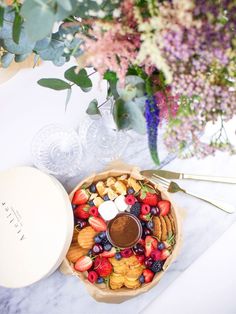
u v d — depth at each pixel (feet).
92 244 2.04
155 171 2.13
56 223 1.93
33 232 1.95
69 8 1.15
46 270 1.92
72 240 2.06
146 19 1.15
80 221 2.05
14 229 1.97
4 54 1.66
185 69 1.14
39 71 2.05
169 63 1.12
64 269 2.10
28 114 2.10
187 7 1.01
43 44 1.45
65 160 2.14
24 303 2.15
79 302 2.17
